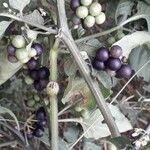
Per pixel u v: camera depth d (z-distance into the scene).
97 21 0.27
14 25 0.28
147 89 0.38
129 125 0.33
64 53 0.30
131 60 0.32
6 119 0.35
